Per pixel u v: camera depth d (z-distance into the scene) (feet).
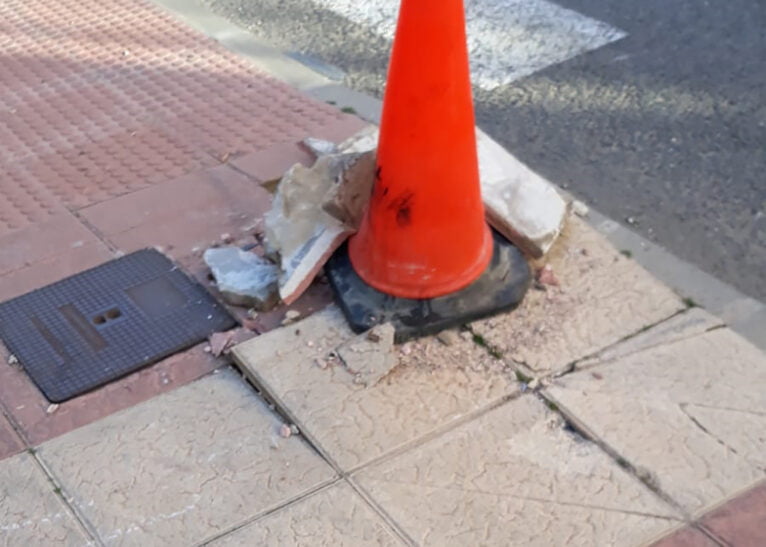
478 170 11.66
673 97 17.16
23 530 9.73
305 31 20.43
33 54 19.75
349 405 10.77
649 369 11.09
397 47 10.48
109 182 15.24
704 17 19.77
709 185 14.79
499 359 11.32
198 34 20.25
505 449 10.23
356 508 9.70
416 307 11.64
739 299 12.30
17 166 15.85
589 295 12.23
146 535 9.60
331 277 12.16
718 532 9.30
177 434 10.65
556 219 12.62
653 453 10.09
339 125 16.44
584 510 9.57
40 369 11.67
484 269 11.93
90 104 17.66
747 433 10.24
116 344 11.94
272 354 11.43
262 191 14.66
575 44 19.16
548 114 16.94
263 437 10.54
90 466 10.34
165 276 13.02
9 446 10.68
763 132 16.02
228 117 16.90
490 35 19.72
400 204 11.18
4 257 13.67
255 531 9.55
